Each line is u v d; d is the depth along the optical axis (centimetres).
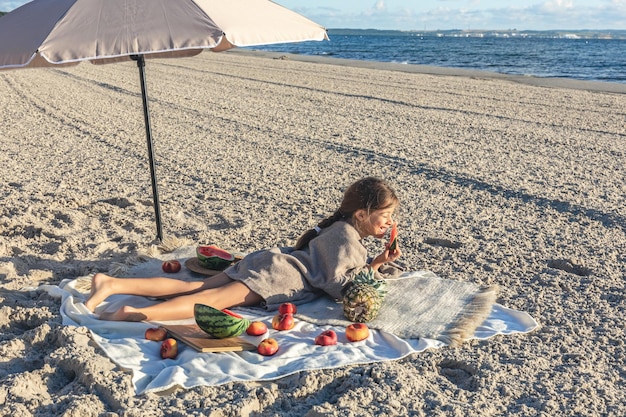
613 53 6469
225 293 479
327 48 7606
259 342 434
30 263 586
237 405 350
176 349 418
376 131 1346
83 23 468
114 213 748
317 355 413
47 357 400
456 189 884
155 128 1373
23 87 2134
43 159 1068
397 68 3294
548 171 987
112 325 446
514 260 609
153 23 464
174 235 678
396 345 432
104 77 2520
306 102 1808
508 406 364
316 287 498
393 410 352
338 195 852
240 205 796
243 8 505
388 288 520
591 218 750
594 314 490
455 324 460
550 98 1920
